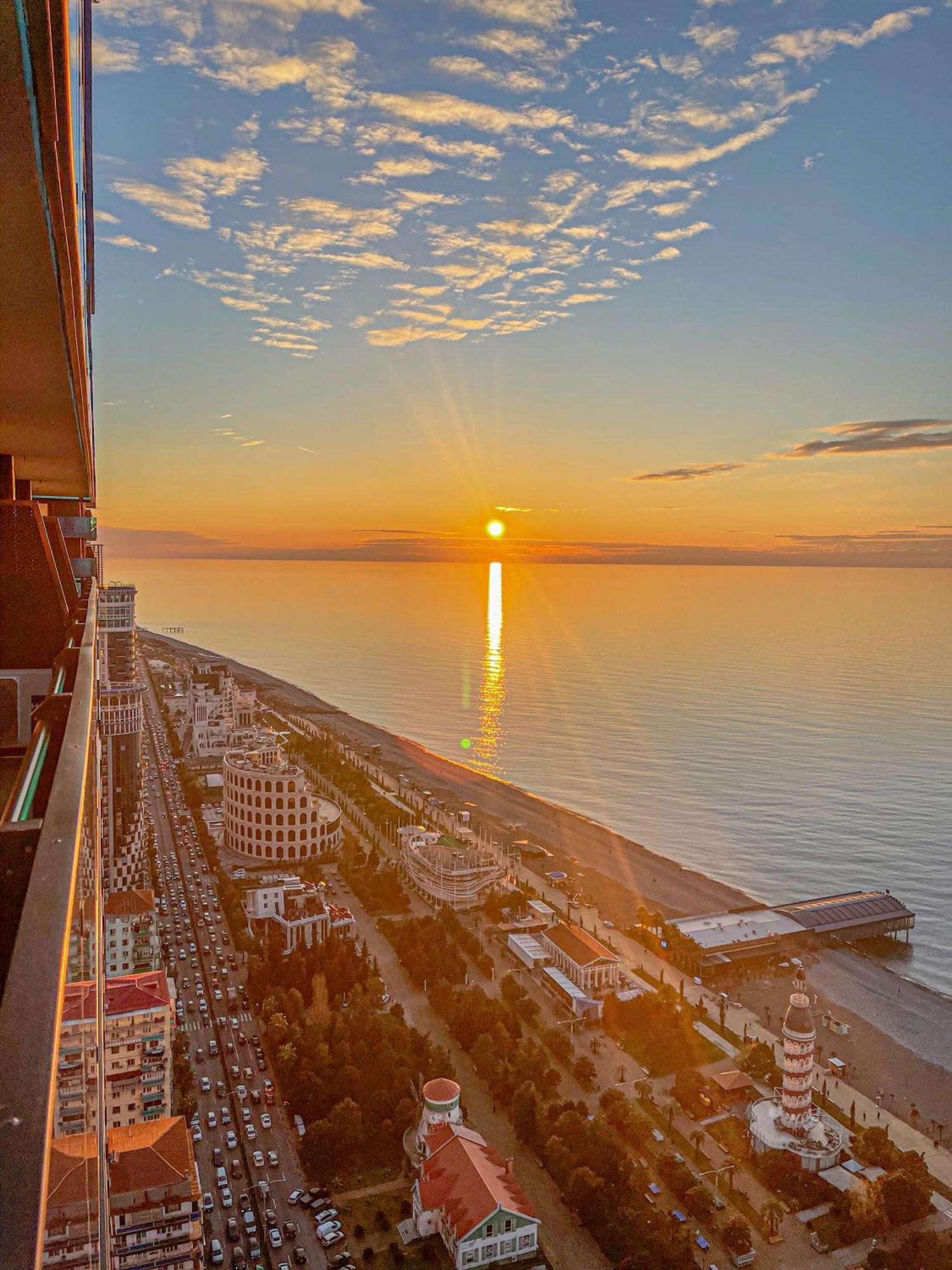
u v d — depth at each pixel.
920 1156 84.94
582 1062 98.31
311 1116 89.56
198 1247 66.38
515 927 140.75
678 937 140.50
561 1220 78.25
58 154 10.20
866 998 130.12
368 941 133.38
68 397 20.64
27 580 27.64
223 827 180.62
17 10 6.87
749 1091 98.31
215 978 119.69
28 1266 3.35
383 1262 72.62
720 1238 76.19
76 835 7.51
